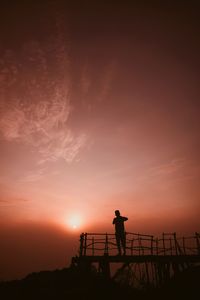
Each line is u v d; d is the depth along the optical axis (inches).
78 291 488.1
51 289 507.5
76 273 521.3
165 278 590.6
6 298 474.3
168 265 605.9
